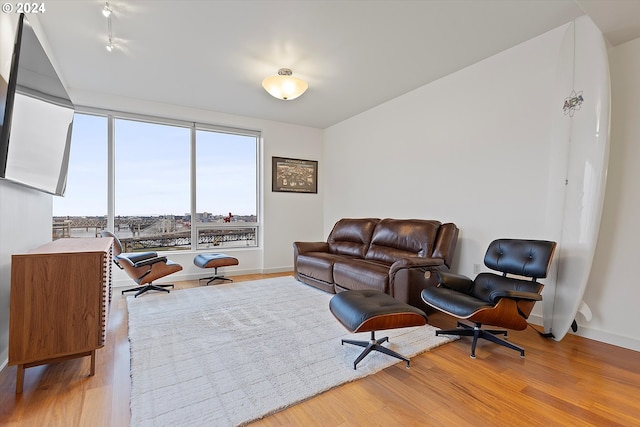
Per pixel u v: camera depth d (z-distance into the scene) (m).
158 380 1.81
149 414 1.50
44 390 1.71
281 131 5.40
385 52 3.03
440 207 3.68
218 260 4.21
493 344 2.36
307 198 5.68
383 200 4.53
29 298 1.71
